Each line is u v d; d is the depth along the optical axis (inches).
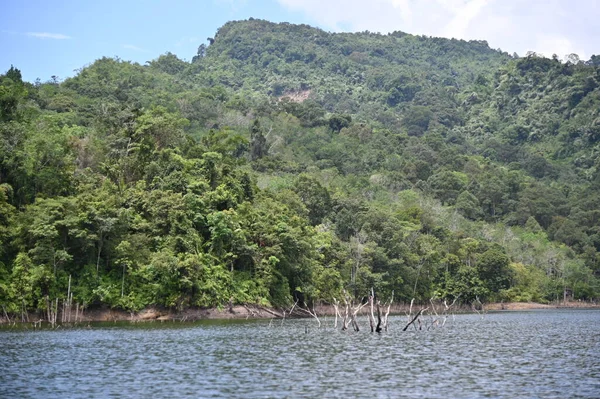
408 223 6279.5
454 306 5895.7
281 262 4303.6
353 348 2352.4
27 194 3656.5
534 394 1503.4
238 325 3366.1
